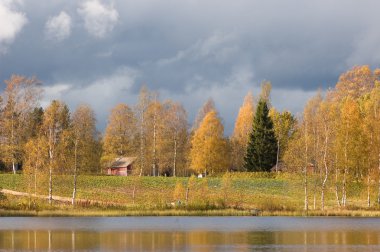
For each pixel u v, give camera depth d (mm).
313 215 99500
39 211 98250
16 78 138125
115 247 62250
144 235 72062
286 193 126688
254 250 60188
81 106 150375
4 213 96938
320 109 127625
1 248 61594
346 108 109938
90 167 149375
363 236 70938
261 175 141500
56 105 108125
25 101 138625
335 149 107562
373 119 110438
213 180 136375
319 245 63625
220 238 69250
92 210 100125
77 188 126500
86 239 68312
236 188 130500
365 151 107812
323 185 106062
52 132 107500
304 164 109062
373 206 107000
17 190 122312
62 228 79938
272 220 91750
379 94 136875
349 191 122750
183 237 70125
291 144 111938
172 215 99000
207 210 101750
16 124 136875
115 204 108250
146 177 139125
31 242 65812
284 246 62906
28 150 111125
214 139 147750
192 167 149625
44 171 107312
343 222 88250
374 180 108875
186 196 108312
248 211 100688
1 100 138250
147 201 116938
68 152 108438
